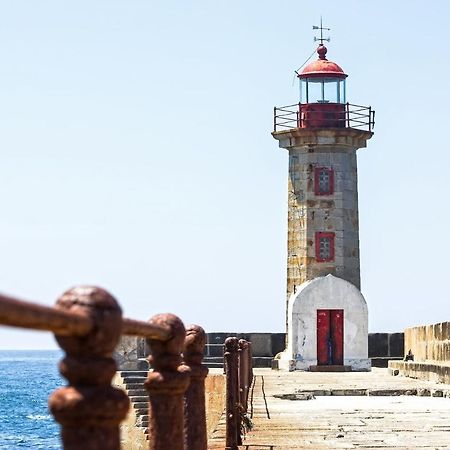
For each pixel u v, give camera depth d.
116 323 5.55
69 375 5.49
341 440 18.98
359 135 57.91
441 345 41.44
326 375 46.94
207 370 11.24
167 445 8.57
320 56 60.97
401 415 24.52
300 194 57.91
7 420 80.00
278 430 20.72
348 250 57.53
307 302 55.16
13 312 4.61
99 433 5.47
